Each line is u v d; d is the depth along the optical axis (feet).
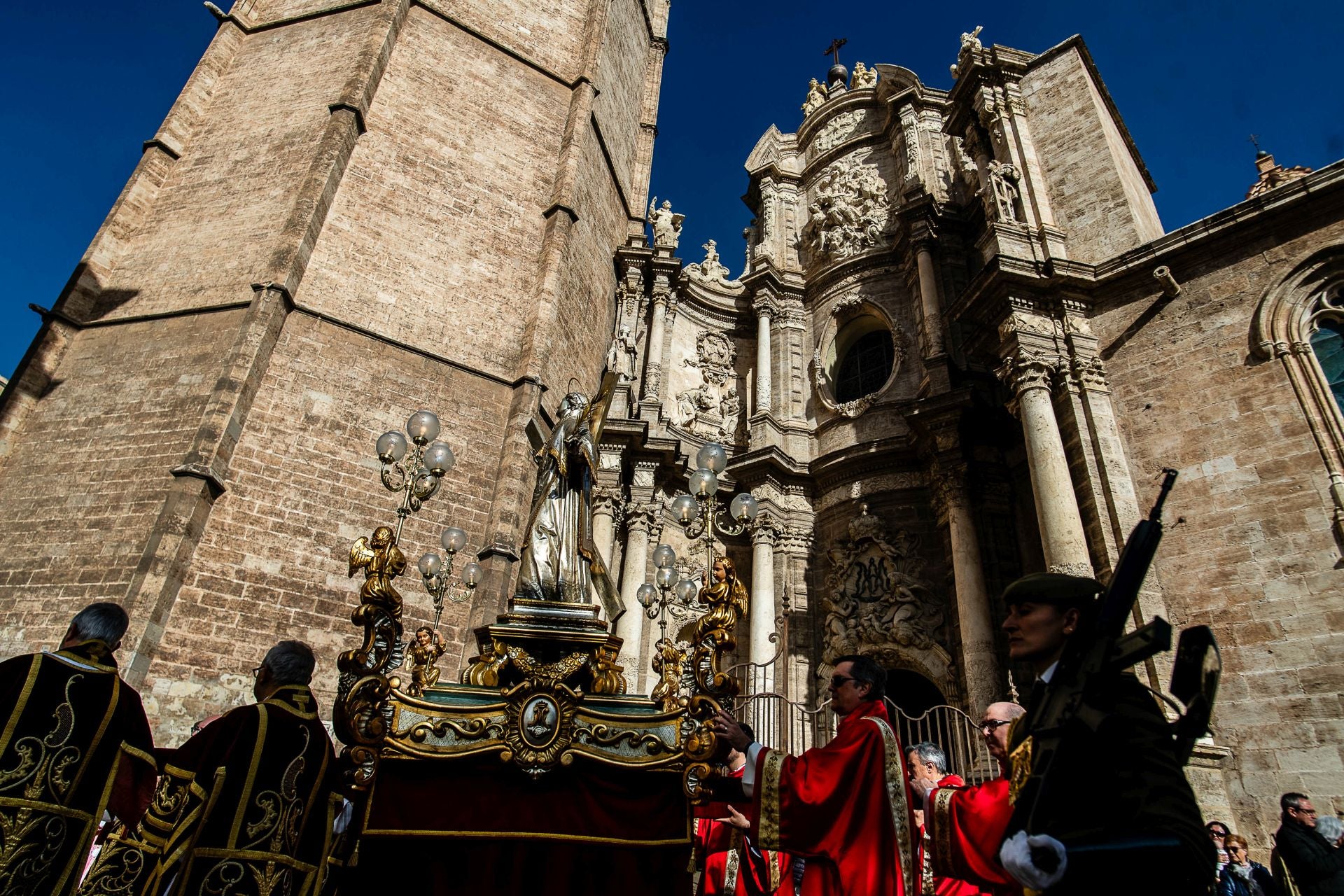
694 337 81.30
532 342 62.08
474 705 16.83
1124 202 48.32
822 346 76.79
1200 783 31.91
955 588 55.42
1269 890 25.25
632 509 65.92
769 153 94.58
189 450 48.39
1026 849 7.14
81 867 14.06
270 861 14.33
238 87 69.62
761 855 20.75
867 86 91.40
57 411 54.03
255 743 14.75
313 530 50.21
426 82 68.80
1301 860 21.48
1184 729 7.95
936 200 73.56
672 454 67.82
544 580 21.08
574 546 21.98
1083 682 8.43
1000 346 47.37
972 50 59.88
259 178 62.23
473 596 52.24
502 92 73.10
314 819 15.79
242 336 51.57
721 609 17.94
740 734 16.14
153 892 13.52
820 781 13.15
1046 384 44.55
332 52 68.54
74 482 50.42
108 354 55.88
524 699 16.71
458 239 64.59
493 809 15.94
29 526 49.26
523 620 19.62
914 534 61.67
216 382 50.01
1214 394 40.42
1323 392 37.24
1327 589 33.71
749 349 82.07
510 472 56.18
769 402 75.15
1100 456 41.78
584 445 23.32
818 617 63.57
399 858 15.57
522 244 67.92
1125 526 39.55
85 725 14.38
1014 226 49.75
